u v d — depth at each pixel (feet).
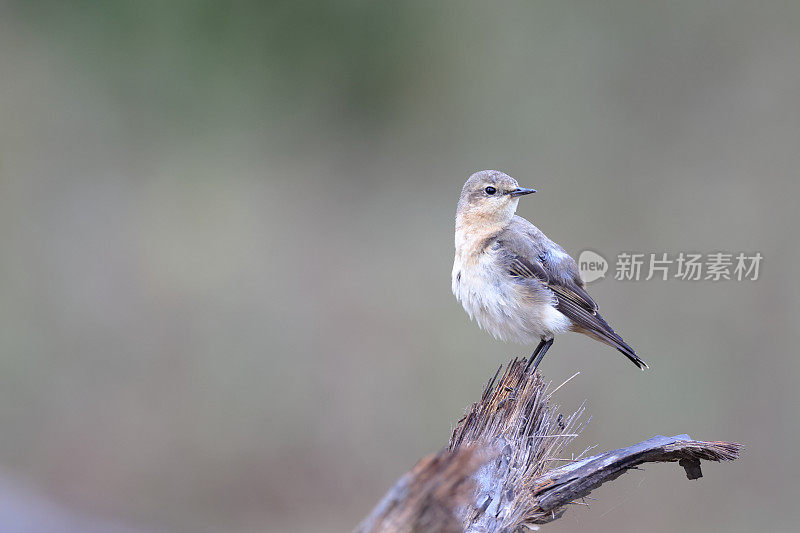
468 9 64.90
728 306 46.96
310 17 66.33
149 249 54.70
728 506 43.11
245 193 60.03
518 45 64.08
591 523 39.09
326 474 46.50
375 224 59.31
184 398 48.78
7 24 64.95
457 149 64.44
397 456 46.21
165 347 50.62
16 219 57.98
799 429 44.21
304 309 52.08
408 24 65.46
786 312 47.24
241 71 66.54
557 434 19.16
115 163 62.59
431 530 13.16
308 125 66.33
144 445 47.67
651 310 47.16
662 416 44.50
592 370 45.16
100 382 49.60
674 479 43.09
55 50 65.36
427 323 50.39
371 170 64.34
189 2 65.51
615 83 62.13
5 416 48.85
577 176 60.08
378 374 48.75
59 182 60.70
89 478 46.83
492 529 17.46
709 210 55.16
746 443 44.34
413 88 65.87
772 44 59.62
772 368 45.91
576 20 63.21
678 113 60.80
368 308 52.08
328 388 48.75
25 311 52.19
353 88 66.74
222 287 52.54
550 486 18.48
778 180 55.88
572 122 62.18
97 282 53.62
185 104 65.77
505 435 18.85
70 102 64.54
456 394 46.73
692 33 60.85
